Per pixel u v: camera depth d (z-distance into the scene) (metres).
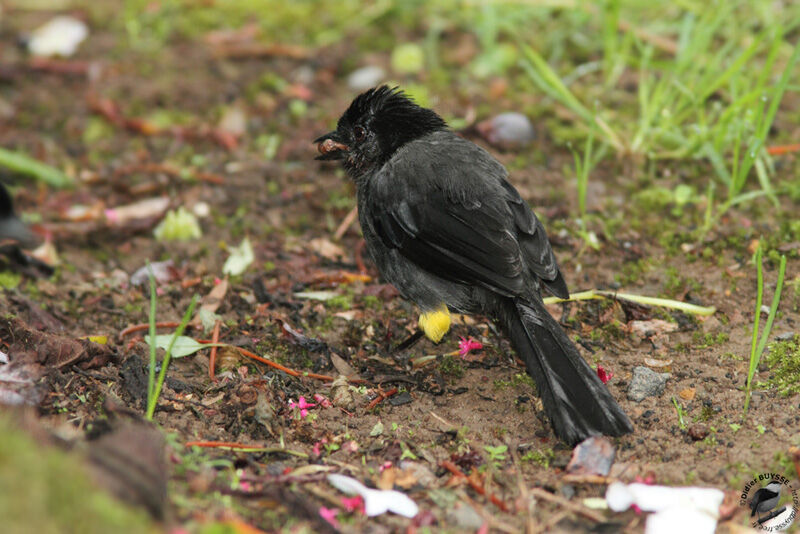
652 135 13.32
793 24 13.66
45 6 18.88
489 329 10.52
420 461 8.25
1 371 8.68
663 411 8.80
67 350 9.08
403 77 16.02
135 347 9.84
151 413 8.24
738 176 12.53
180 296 11.16
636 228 12.08
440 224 9.51
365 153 10.68
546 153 13.85
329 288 11.41
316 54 16.91
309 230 12.74
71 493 5.64
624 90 15.26
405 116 10.52
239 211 13.08
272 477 7.72
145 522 5.96
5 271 11.45
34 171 13.65
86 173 14.08
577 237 11.98
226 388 9.16
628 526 7.32
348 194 13.34
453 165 9.84
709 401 8.88
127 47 17.38
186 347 9.70
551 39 16.61
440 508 7.54
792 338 9.75
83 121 15.34
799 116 14.24
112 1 19.14
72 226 12.59
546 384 8.38
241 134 14.91
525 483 7.91
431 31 16.70
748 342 9.80
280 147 14.55
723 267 11.20
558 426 8.09
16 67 16.64
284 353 9.98
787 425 8.39
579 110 13.41
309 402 9.13
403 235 9.73
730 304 10.52
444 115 14.73
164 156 14.46
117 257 12.16
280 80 16.14
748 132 13.16
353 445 8.45
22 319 9.87
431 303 9.77
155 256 12.17
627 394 9.11
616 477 7.86
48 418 8.27
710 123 13.98
